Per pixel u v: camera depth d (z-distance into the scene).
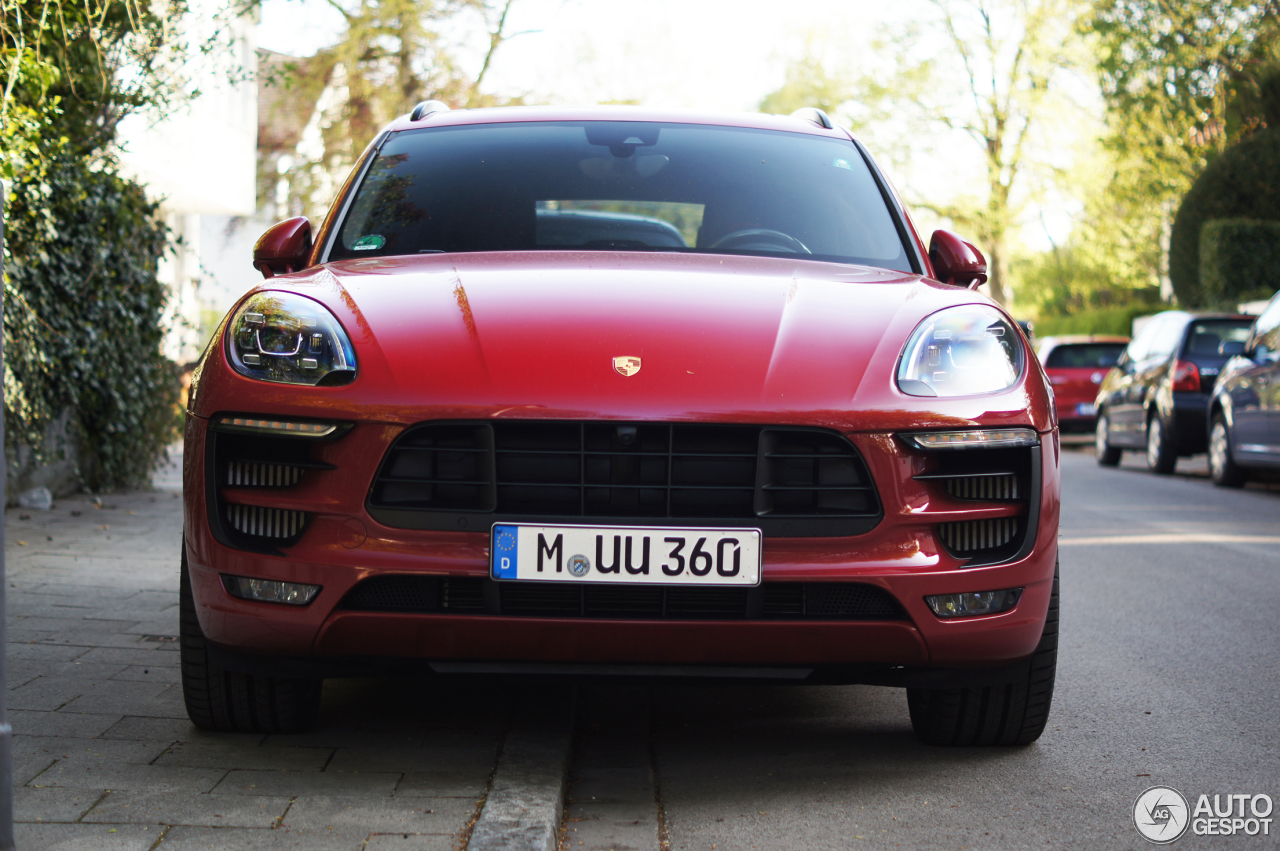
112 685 3.88
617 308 3.14
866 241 3.97
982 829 2.93
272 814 2.78
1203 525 9.03
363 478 2.88
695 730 3.78
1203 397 13.42
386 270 3.48
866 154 4.43
